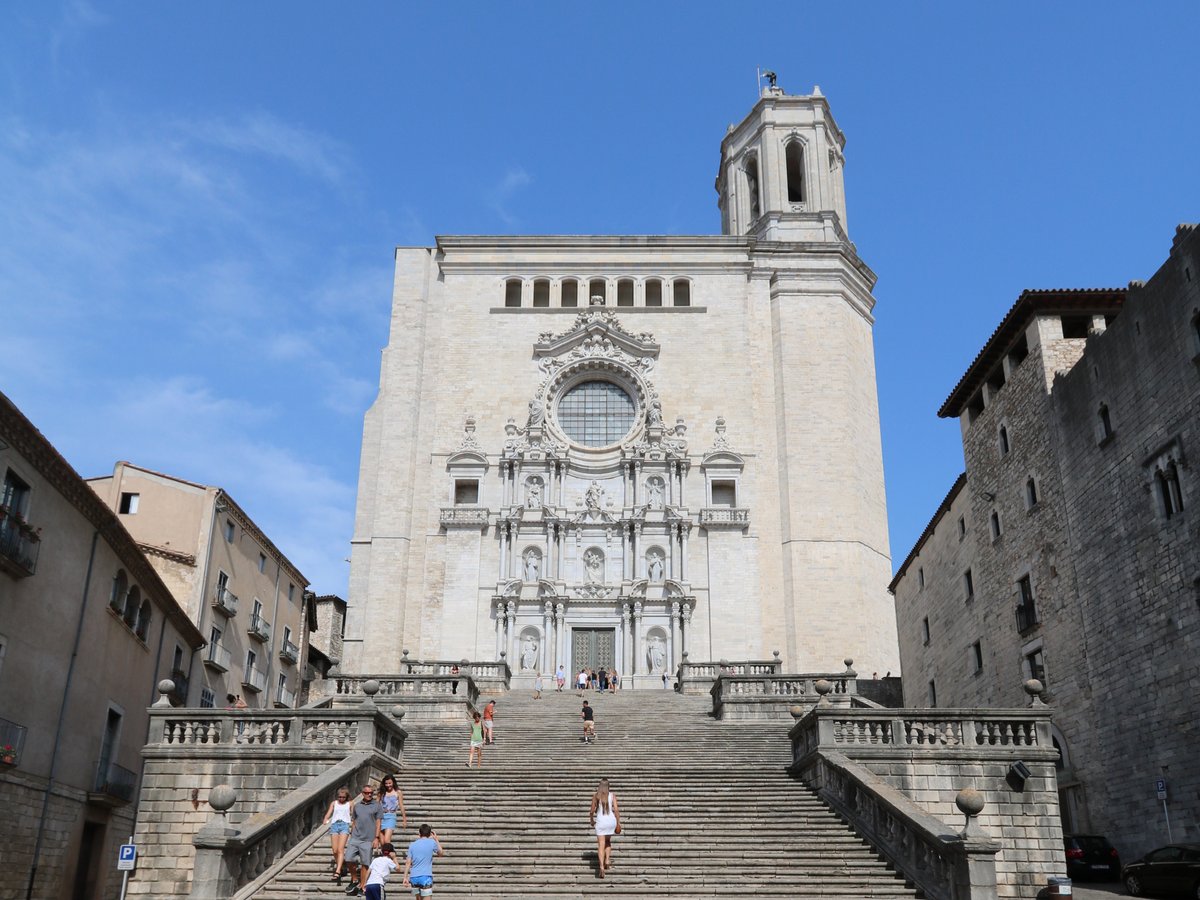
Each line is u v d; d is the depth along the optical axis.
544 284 59.22
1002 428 42.06
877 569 54.91
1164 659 30.09
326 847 20.42
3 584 26.44
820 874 19.11
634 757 28.89
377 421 56.41
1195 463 29.02
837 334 57.72
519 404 56.16
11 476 26.86
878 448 58.34
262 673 50.66
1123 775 31.83
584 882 18.72
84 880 32.41
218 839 17.39
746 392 56.19
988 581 42.66
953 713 25.22
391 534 53.09
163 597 37.56
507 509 53.03
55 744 29.53
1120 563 32.62
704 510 52.91
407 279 58.50
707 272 58.81
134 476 44.59
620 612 51.44
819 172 63.59
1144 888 25.36
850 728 25.14
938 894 17.77
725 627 51.22
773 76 68.75
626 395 57.06
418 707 35.72
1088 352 35.00
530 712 36.41
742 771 25.69
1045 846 24.06
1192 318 29.28
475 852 20.17
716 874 19.11
